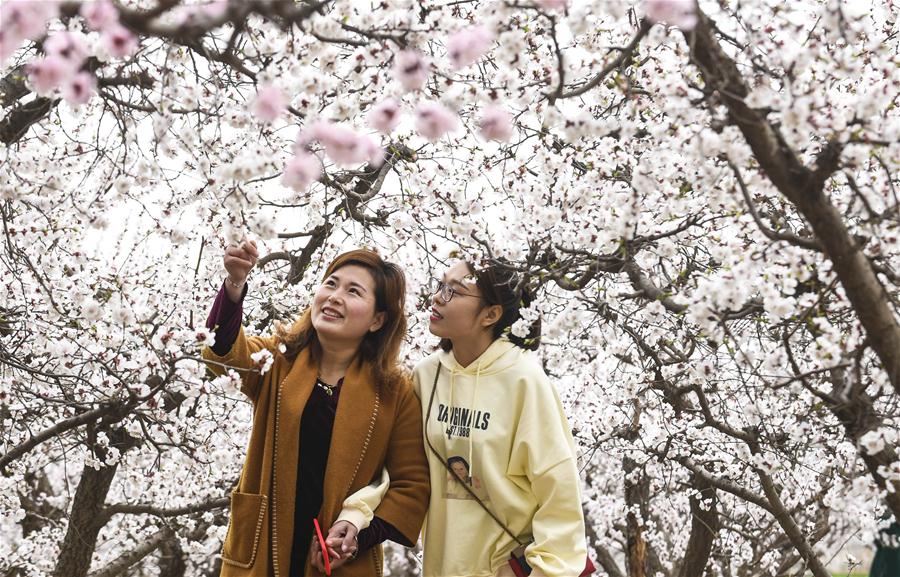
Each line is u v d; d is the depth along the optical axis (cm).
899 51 365
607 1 235
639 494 655
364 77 290
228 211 292
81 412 468
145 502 661
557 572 283
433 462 313
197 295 431
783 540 792
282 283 493
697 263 361
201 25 195
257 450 305
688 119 261
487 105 262
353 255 324
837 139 224
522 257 375
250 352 307
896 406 288
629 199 288
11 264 408
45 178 347
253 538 294
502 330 326
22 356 448
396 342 322
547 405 309
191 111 275
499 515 303
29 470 618
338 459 297
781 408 488
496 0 253
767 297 257
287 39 264
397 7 272
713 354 379
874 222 240
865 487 292
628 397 449
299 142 212
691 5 207
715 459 538
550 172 348
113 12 184
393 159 381
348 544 285
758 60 255
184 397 474
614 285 413
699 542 633
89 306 320
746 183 277
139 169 287
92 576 610
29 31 167
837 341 261
